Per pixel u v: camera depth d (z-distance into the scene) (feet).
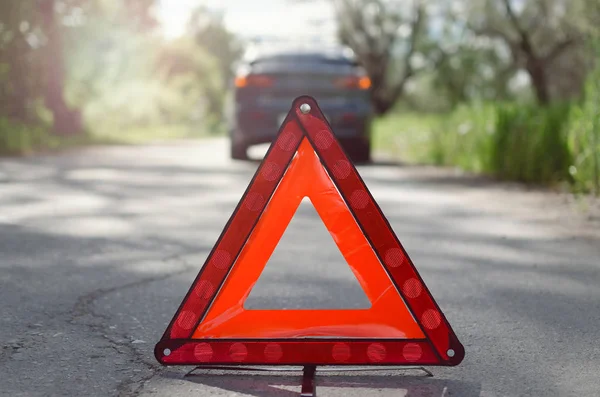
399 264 8.49
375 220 8.49
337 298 12.42
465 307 11.78
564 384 8.52
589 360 9.34
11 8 51.01
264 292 12.78
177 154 47.73
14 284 13.02
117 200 23.97
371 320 8.66
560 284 13.33
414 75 126.82
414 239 17.80
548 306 11.85
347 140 37.96
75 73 71.46
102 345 9.80
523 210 22.47
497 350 9.71
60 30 63.57
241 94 37.68
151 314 11.29
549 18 98.07
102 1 75.77
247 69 38.01
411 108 153.07
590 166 24.81
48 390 8.25
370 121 38.09
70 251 15.92
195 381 8.55
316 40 40.78
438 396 8.15
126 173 32.76
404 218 20.99
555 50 97.50
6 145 43.88
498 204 23.79
